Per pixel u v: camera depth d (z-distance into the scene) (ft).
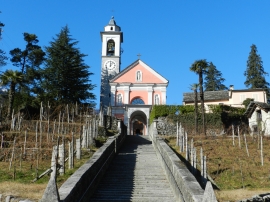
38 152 66.23
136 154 79.15
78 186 36.58
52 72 142.92
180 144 78.59
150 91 170.19
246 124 127.54
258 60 219.00
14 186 44.65
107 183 51.39
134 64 173.88
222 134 111.34
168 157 54.44
